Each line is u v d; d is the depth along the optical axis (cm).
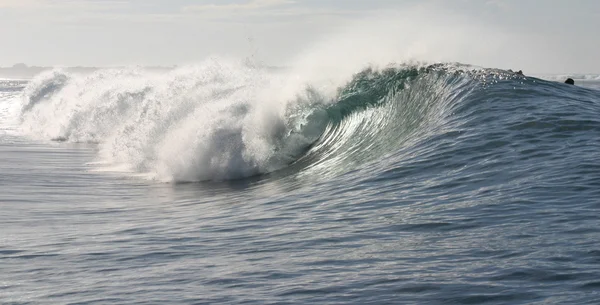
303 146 1936
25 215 1284
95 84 4197
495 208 962
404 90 2000
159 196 1544
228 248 905
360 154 1700
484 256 748
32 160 2336
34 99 4591
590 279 640
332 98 2061
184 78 2667
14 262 882
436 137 1538
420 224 933
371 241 873
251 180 1716
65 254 919
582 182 1030
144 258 874
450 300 623
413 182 1241
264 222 1081
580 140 1298
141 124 2358
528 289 631
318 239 913
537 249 750
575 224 831
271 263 802
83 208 1374
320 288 688
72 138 3256
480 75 1928
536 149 1277
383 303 631
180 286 730
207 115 1958
